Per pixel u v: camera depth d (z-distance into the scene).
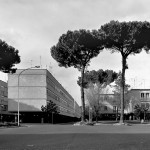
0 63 52.94
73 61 54.88
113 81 88.19
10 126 49.19
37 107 93.06
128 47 48.88
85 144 14.53
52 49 55.56
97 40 50.28
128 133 23.55
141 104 105.62
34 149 12.62
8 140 17.66
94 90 89.38
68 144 14.60
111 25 47.59
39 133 24.84
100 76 87.38
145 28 46.97
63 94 135.00
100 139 17.53
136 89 106.50
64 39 53.47
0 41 52.31
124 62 49.72
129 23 47.41
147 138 18.27
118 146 13.62
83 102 53.75
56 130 30.00
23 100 93.25
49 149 12.58
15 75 93.62
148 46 48.31
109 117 113.50
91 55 53.88
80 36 51.31
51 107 89.00
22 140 17.48
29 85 93.44
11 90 93.25
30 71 93.62
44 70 93.88
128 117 109.94
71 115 170.25
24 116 94.75
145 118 102.31
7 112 101.81
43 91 93.19
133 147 13.23
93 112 97.94
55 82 113.19
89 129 31.36
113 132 25.20
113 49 50.12
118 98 94.31
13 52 53.47
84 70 54.75
